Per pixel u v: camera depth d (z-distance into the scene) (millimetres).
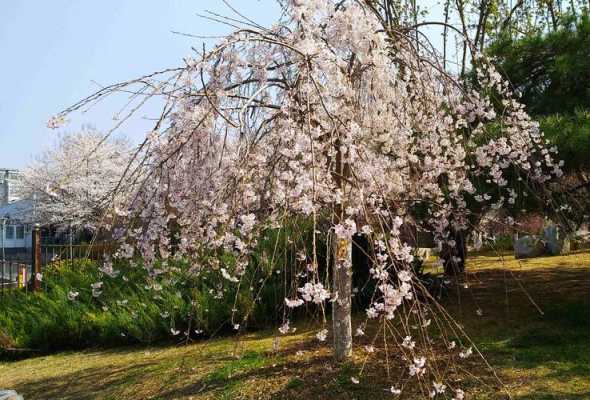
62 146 22484
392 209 3812
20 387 4695
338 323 3947
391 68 3756
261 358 4289
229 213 3209
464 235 4758
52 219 17594
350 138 2959
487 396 3217
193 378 4102
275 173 3256
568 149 4160
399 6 8062
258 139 3260
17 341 6258
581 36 5320
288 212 3086
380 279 2848
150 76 2986
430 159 3852
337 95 3170
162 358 4922
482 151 3809
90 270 7359
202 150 3340
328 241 2971
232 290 5648
